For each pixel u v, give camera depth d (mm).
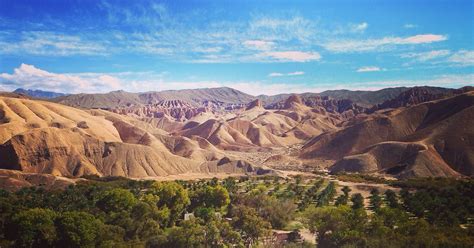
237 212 149250
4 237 125188
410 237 112188
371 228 124875
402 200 176125
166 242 125875
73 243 118625
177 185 178125
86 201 164125
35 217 123438
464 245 106000
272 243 131625
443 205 149750
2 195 181750
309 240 132375
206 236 127812
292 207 159500
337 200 173000
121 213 145500
